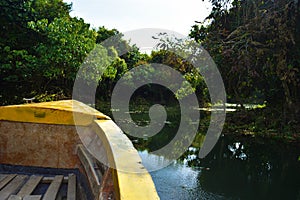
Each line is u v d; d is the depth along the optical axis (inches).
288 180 214.5
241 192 187.0
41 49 318.7
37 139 119.6
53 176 114.7
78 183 104.0
